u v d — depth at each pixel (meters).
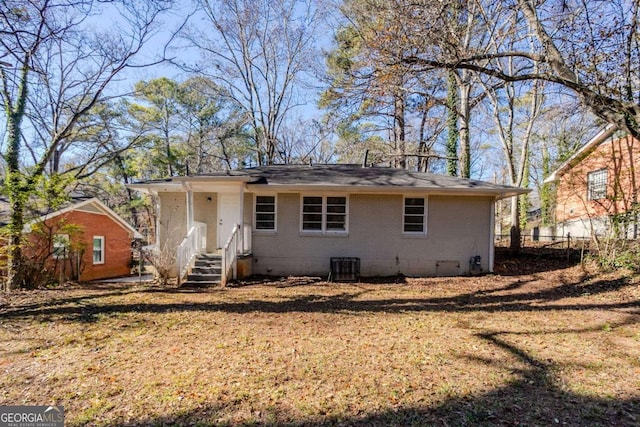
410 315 6.43
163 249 10.63
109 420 2.98
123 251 18.72
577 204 15.22
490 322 5.93
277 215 11.15
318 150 27.36
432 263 11.17
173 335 5.22
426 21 6.67
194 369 3.99
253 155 27.83
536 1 6.69
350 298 7.89
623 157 12.33
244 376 3.81
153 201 22.08
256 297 7.97
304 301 7.56
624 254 9.24
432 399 3.33
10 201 9.76
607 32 6.12
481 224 11.26
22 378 3.77
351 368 4.04
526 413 3.08
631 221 10.05
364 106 10.66
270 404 3.24
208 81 21.67
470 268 11.10
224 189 10.92
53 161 16.77
